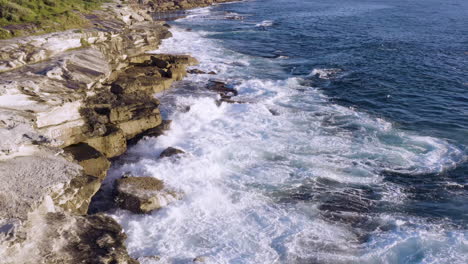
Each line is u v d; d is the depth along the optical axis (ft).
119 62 122.21
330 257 56.49
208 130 92.32
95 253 49.03
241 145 85.51
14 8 119.03
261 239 59.88
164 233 60.80
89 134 78.95
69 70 88.94
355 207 67.46
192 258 55.83
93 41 119.03
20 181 53.42
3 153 56.90
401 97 114.52
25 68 87.10
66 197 56.85
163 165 76.38
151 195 65.67
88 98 85.71
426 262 55.11
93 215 56.54
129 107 88.33
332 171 77.36
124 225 62.23
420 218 64.85
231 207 66.80
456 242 58.90
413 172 77.20
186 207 66.08
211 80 123.65
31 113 69.00
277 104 108.06
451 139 89.92
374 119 99.86
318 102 110.42
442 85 124.16
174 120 95.09
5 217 46.55
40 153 60.85
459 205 67.92
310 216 65.16
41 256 45.68
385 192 71.46
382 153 83.76
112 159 81.10
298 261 55.88
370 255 56.80
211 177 74.49
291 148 85.15
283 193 70.69
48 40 104.63
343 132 92.73
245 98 110.63
